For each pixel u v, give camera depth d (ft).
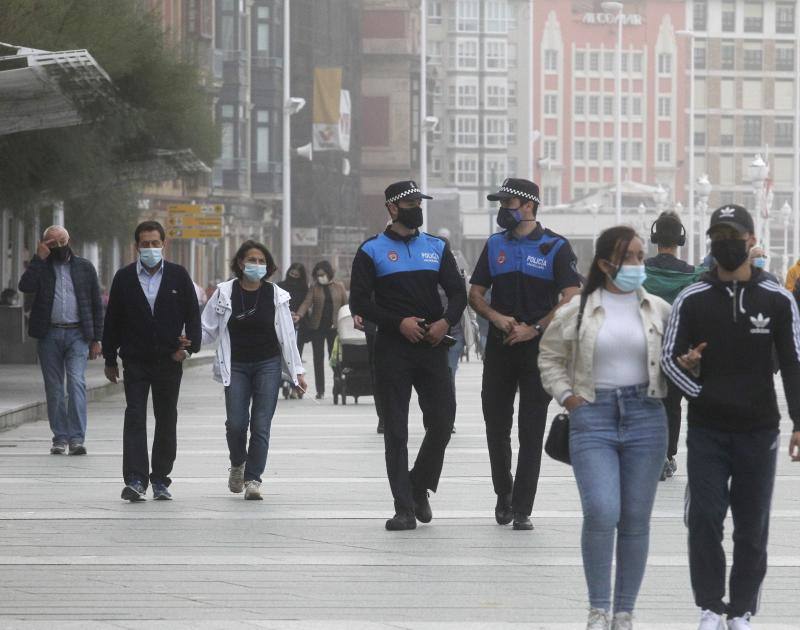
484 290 92.94
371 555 83.05
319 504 102.22
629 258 64.13
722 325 61.62
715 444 62.03
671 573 78.13
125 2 233.35
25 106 176.86
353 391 195.52
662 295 112.88
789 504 101.04
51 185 225.35
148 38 245.24
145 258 104.32
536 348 91.25
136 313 104.17
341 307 206.28
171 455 104.88
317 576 77.25
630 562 63.82
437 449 92.73
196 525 93.35
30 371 243.81
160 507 100.94
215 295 105.09
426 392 92.58
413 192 91.66
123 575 77.66
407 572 78.28
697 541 62.23
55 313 132.87
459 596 72.28
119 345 105.09
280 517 96.48
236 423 105.40
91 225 285.84
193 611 69.05
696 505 62.18
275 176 652.89
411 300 91.30
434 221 592.60
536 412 91.50
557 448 65.21
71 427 133.28
